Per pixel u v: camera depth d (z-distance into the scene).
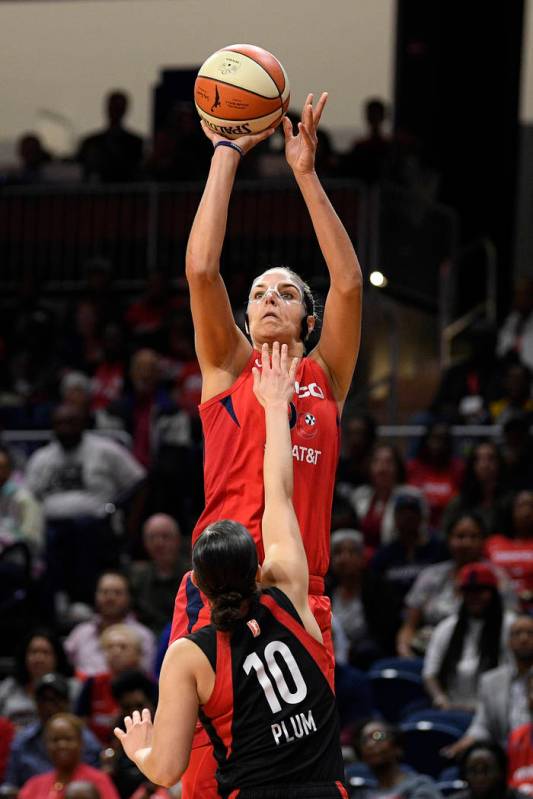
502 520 29.67
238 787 11.21
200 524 12.61
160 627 28.25
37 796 22.36
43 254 45.91
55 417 32.69
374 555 30.05
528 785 22.72
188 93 48.25
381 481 31.86
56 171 46.66
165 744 11.15
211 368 12.88
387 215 42.50
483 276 49.09
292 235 43.25
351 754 23.62
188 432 35.47
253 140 13.11
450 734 23.89
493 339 37.94
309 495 12.62
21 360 42.75
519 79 49.81
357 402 40.81
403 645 27.73
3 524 31.05
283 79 13.16
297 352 13.03
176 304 43.31
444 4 49.53
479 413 35.78
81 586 30.56
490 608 25.88
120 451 32.91
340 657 26.73
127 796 22.89
